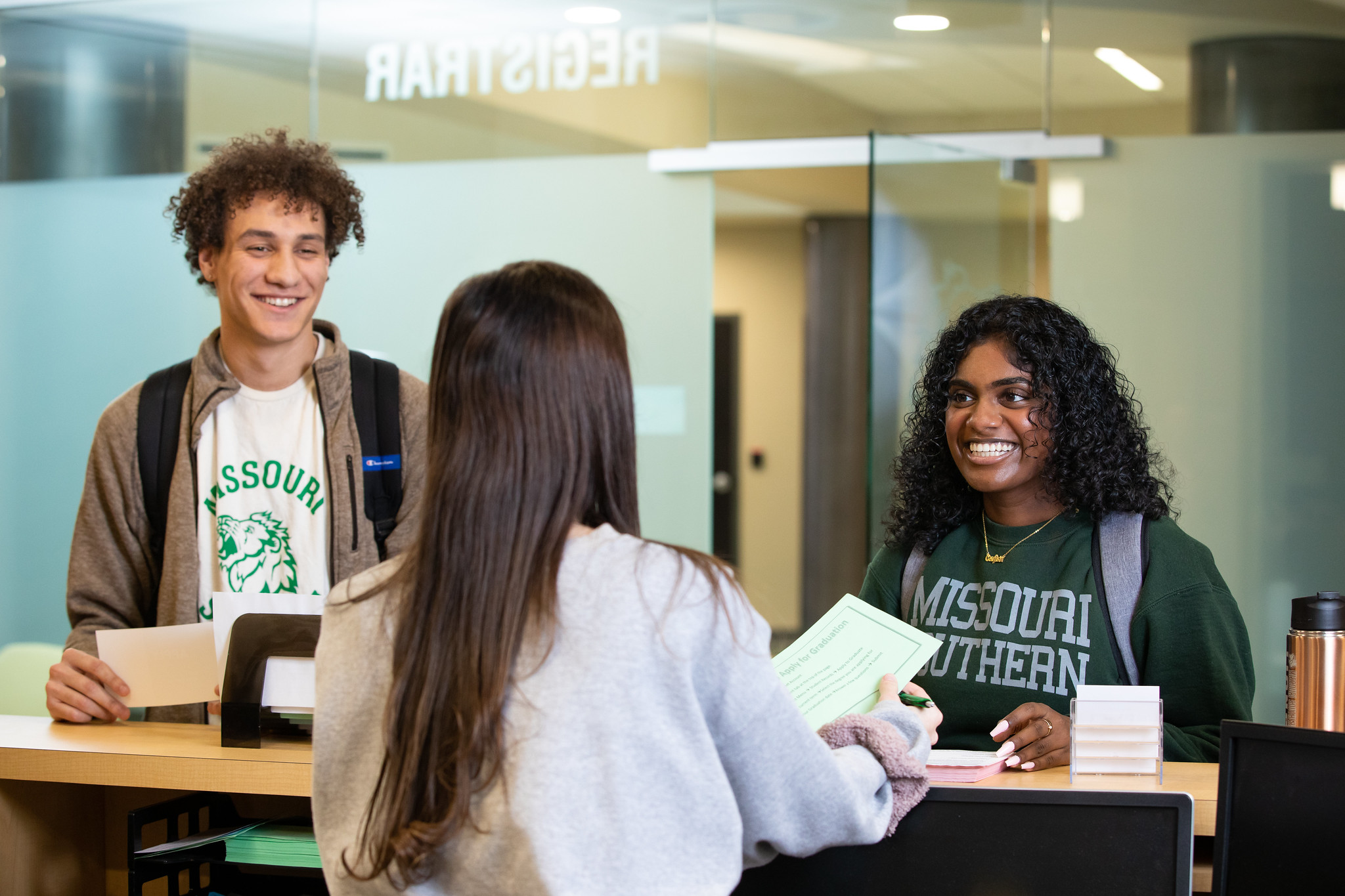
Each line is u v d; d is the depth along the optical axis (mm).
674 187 3900
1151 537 1604
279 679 1517
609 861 896
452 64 3986
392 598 1009
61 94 4148
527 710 924
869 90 3828
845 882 1191
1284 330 3621
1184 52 3672
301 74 4051
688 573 962
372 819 972
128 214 4117
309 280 1871
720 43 3863
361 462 1902
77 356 4145
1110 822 1157
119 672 1645
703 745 927
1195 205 3670
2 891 1560
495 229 3979
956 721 1635
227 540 1911
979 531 1762
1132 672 1558
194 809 1517
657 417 3928
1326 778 1107
